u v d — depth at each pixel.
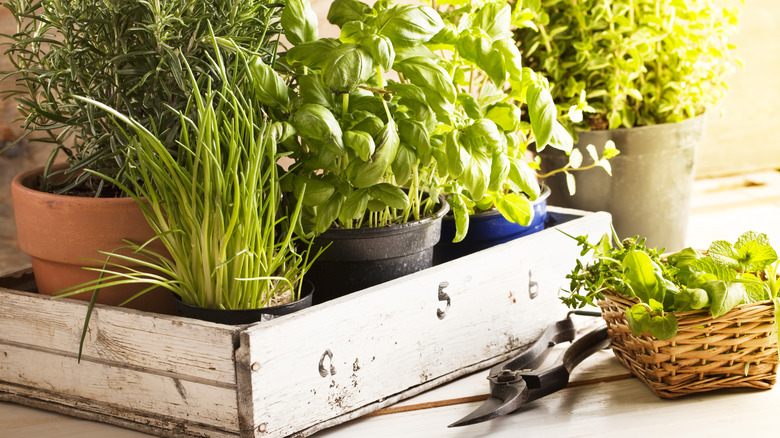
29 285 1.12
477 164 0.97
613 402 1.01
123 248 0.97
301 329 0.89
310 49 0.94
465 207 1.07
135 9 0.94
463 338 1.08
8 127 1.24
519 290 1.14
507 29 1.07
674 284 0.99
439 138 1.01
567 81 1.51
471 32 1.01
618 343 1.07
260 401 0.87
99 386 0.97
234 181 0.88
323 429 0.96
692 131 1.50
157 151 0.87
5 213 1.26
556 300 1.20
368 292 0.96
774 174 2.05
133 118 0.94
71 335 0.97
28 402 1.03
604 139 1.46
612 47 1.46
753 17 1.98
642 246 1.03
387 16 0.94
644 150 1.46
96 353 0.96
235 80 0.90
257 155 0.88
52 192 1.07
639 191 1.49
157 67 0.94
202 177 0.93
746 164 2.07
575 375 1.09
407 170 0.96
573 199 1.51
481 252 1.10
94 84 1.01
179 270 0.94
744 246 1.00
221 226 0.89
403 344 1.01
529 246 1.15
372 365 0.98
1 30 1.21
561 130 1.04
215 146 0.87
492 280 1.10
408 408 1.02
